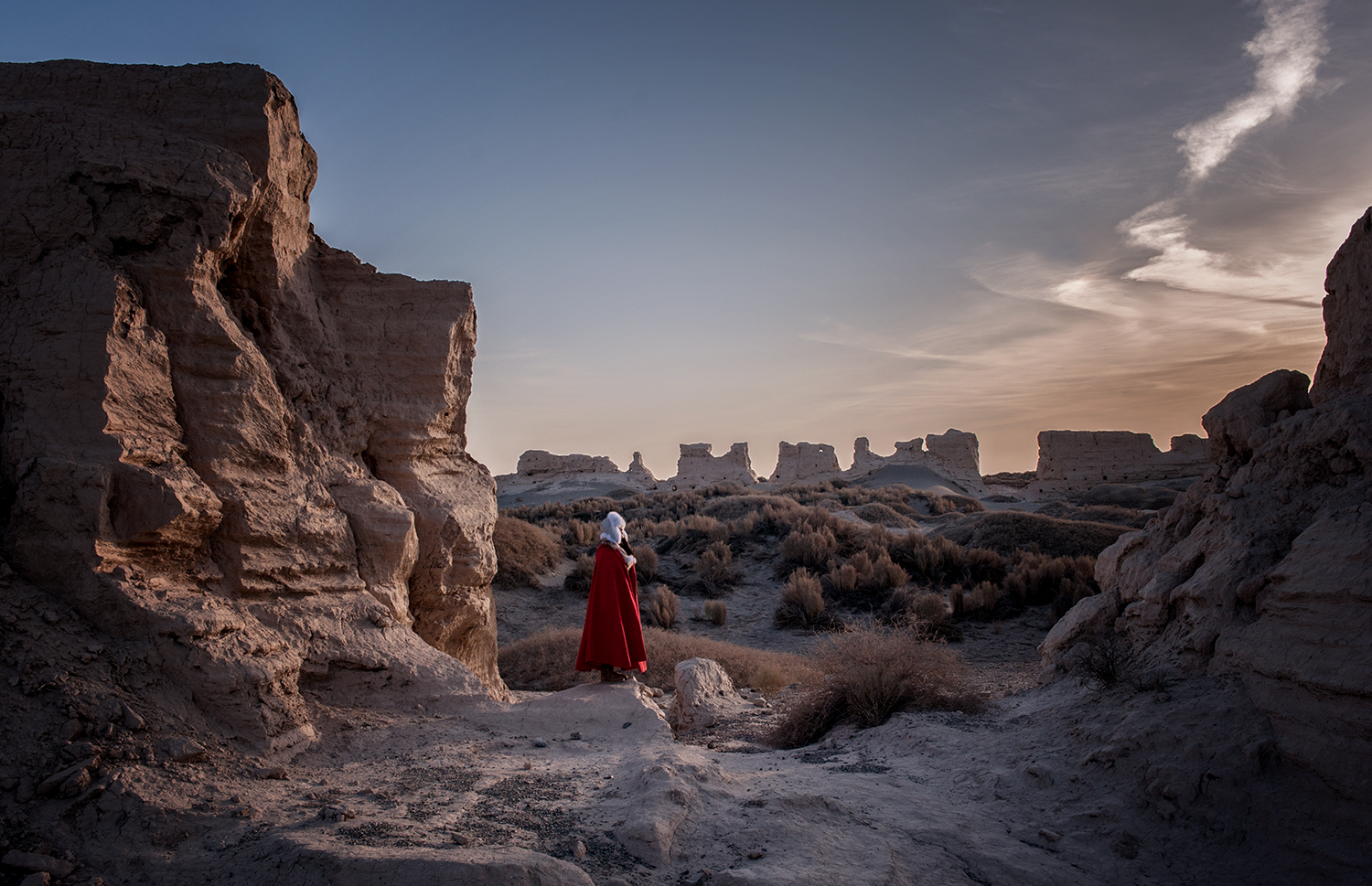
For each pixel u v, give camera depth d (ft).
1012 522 88.53
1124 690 21.30
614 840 14.12
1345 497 19.30
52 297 19.79
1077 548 82.28
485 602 32.12
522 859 12.04
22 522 17.60
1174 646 21.45
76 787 13.43
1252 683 18.15
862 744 25.21
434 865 11.57
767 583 81.46
